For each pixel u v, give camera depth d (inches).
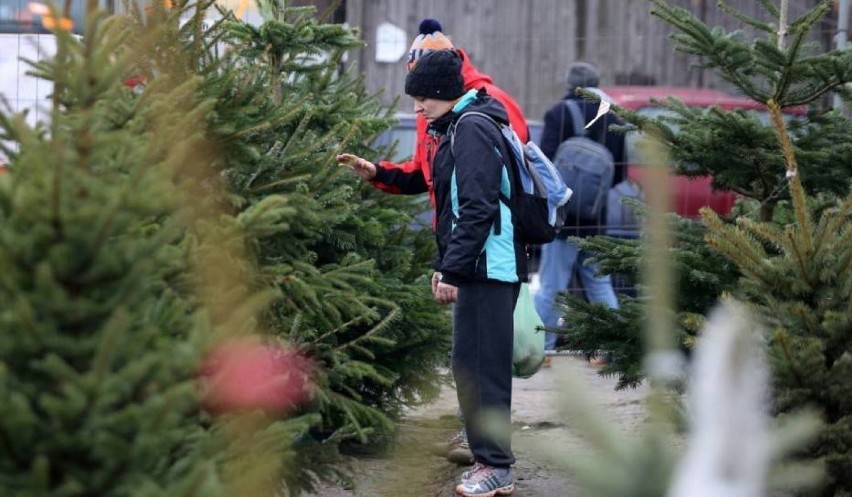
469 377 302.4
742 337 106.2
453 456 337.1
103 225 159.8
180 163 209.6
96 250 160.9
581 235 522.3
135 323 172.1
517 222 301.7
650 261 117.6
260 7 350.3
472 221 291.1
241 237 214.1
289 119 283.0
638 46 704.4
